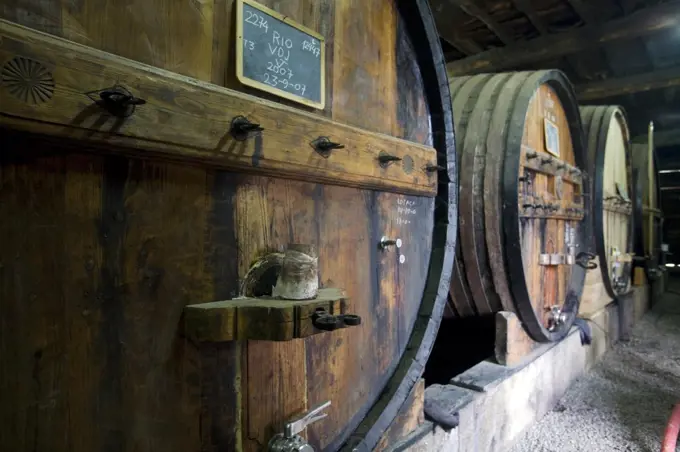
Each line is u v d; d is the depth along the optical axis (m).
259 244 1.11
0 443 0.73
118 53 0.85
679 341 4.99
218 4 1.02
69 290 0.80
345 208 1.39
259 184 1.11
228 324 0.95
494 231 2.53
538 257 2.97
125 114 0.80
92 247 0.83
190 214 0.97
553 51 5.54
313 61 1.25
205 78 0.99
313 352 1.28
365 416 1.50
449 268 1.85
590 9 5.03
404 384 1.59
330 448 1.35
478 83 2.94
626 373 3.93
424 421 1.85
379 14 1.55
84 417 0.82
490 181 2.53
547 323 3.16
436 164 1.80
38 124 0.70
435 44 1.76
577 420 2.98
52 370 0.78
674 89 6.80
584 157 3.70
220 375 1.03
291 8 1.20
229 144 0.98
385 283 1.58
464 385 2.38
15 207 0.74
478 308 2.85
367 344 1.50
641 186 6.10
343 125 1.31
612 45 5.87
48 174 0.77
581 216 3.69
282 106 1.12
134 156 0.87
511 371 2.62
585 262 3.57
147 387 0.91
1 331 0.72
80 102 0.75
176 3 0.94
